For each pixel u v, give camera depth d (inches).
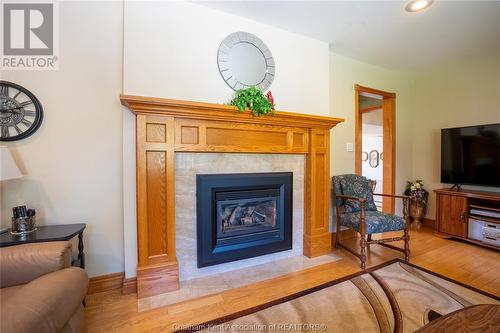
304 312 63.8
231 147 81.3
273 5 79.9
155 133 70.7
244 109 76.9
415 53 117.1
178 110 70.9
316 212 100.0
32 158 67.1
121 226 76.9
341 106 121.6
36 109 66.8
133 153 72.2
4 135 64.3
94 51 72.5
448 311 63.7
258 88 84.8
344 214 105.3
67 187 70.7
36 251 48.2
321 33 98.0
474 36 100.1
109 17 73.9
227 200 84.9
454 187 128.8
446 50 113.4
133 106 65.9
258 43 89.7
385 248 110.2
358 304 67.1
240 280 80.0
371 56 121.1
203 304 67.3
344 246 104.1
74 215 71.6
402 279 80.6
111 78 74.4
